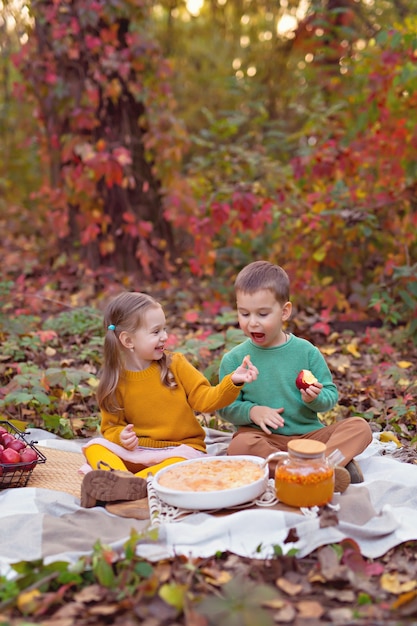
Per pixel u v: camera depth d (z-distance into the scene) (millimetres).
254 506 2795
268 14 10242
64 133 7184
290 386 3260
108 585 2305
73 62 6926
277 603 2217
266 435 3252
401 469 3162
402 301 5992
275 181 7242
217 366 4320
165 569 2426
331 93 7871
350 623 2139
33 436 3908
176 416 3332
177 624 2145
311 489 2686
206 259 6527
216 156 8031
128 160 6750
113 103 7148
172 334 5309
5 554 2525
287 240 6531
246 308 3191
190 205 7027
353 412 4305
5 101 9344
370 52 6262
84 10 6652
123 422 3369
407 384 4633
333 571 2385
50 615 2225
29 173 10516
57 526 2656
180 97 10414
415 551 2611
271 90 10070
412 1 8477
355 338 5676
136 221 7340
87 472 2953
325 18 8367
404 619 2178
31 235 9695
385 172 6277
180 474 2869
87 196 7215
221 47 10805
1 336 5398
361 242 6500
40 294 6754
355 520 2711
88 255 7414
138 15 7047
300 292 6324
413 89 5785
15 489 3021
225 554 2527
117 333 3289
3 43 7828
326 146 6422
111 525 2713
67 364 5004
